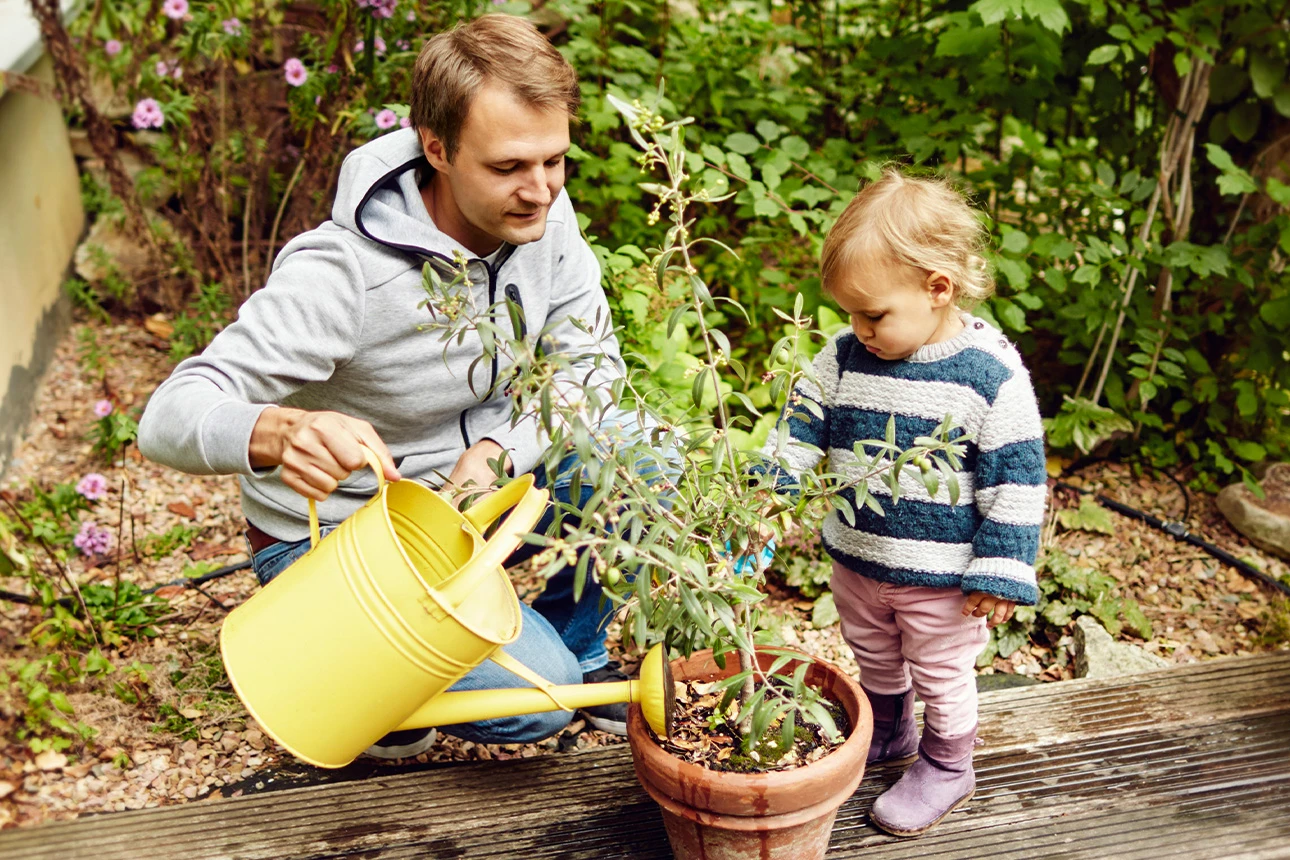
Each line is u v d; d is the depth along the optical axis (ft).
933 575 5.78
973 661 6.06
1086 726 6.82
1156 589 9.12
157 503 9.96
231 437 4.91
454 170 5.49
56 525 9.08
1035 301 9.63
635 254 9.68
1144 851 5.80
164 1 10.91
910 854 5.86
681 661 5.77
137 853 5.83
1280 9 9.82
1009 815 6.11
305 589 4.82
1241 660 7.43
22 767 6.68
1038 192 10.64
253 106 11.96
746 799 4.84
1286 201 9.36
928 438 5.07
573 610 7.14
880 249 5.39
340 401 6.18
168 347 12.48
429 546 5.36
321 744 4.89
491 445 6.15
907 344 5.61
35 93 11.03
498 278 6.16
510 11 10.70
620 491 4.99
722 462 5.05
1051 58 9.73
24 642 7.62
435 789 6.33
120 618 8.10
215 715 7.29
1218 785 6.27
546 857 5.83
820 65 12.54
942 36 10.15
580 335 6.70
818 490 5.34
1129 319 11.00
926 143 10.25
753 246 11.44
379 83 10.39
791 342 5.22
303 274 5.61
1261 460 10.48
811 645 8.39
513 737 6.34
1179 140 10.28
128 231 12.60
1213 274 10.59
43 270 12.14
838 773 4.96
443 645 4.74
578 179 10.80
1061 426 10.36
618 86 10.96
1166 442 10.81
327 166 11.18
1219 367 10.93
